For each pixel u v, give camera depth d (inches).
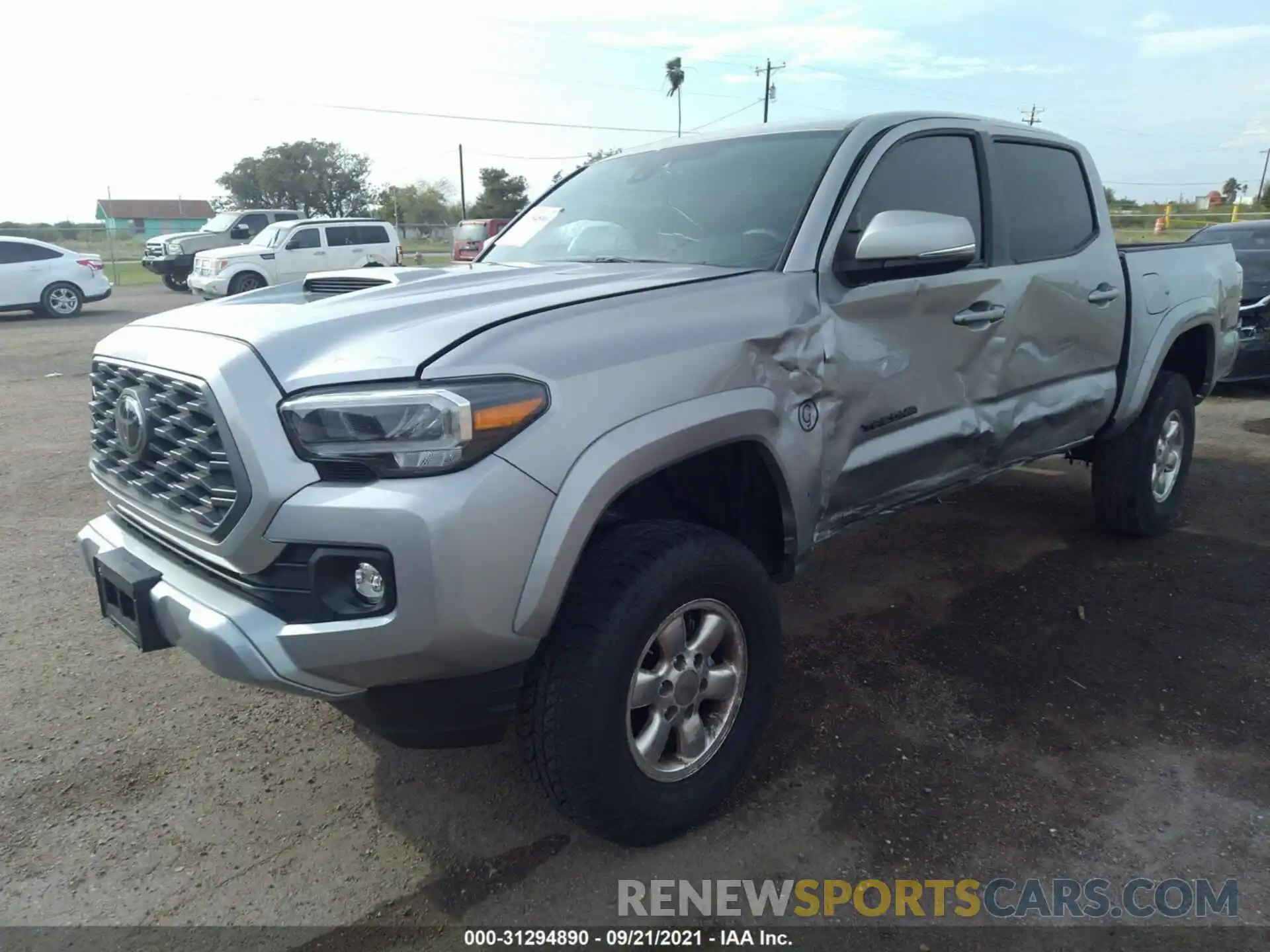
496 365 86.7
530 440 86.4
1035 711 131.0
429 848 105.0
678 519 112.3
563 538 87.7
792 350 111.3
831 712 131.3
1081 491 234.7
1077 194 169.9
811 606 168.2
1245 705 132.0
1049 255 157.8
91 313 773.9
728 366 103.5
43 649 153.3
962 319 136.0
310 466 85.1
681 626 101.6
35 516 224.4
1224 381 355.6
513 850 104.6
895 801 111.4
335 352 89.3
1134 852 102.2
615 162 164.7
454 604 82.9
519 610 86.7
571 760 94.2
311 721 131.6
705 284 108.5
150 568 100.7
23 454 284.2
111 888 99.2
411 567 81.7
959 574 181.6
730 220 129.9
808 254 118.5
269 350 89.3
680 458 98.5
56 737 127.6
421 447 82.3
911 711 131.6
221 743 126.2
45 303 730.2
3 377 435.2
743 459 113.3
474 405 83.2
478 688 90.7
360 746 125.3
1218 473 249.6
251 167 2610.7
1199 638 152.8
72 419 338.0
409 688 88.7
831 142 133.0
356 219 860.0
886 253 114.0
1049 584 175.5
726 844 104.7
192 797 114.6
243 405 86.1
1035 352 153.0
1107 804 110.3
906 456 130.5
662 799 101.0
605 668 93.1
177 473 96.7
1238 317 216.5
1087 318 162.6
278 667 85.9
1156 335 180.5
